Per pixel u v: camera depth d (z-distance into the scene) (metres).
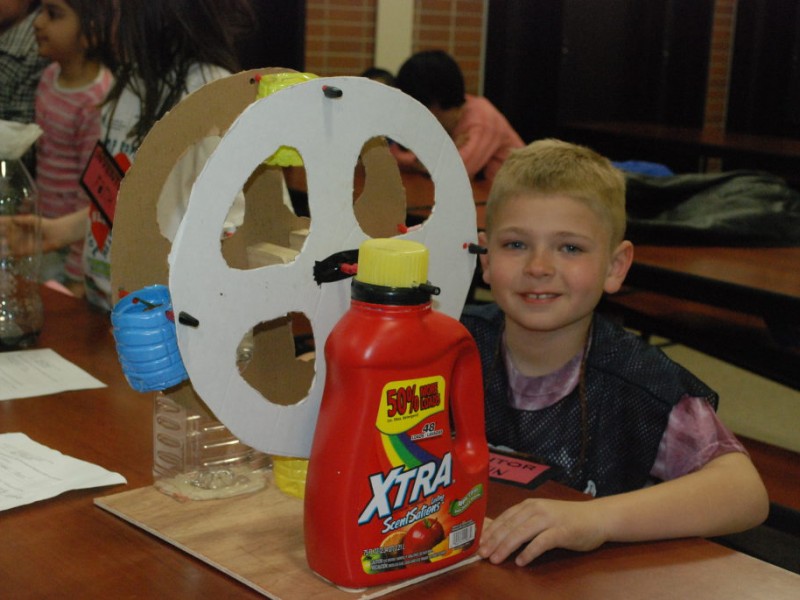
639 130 5.41
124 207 0.93
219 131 0.96
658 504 0.91
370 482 0.75
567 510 0.88
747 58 6.24
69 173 2.43
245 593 0.77
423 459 0.77
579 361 1.23
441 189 0.93
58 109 2.39
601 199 1.21
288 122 0.79
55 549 0.84
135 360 0.80
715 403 1.16
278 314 0.82
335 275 0.83
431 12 5.41
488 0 5.64
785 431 3.18
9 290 1.42
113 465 1.02
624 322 2.46
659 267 2.09
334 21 5.08
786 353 2.05
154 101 1.54
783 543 1.25
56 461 1.02
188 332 0.77
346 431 0.74
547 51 5.80
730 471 1.02
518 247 1.22
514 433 1.25
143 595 0.77
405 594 0.78
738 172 2.64
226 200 0.77
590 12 5.84
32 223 1.47
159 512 0.90
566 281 1.19
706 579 0.83
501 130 3.92
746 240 2.35
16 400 1.20
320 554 0.77
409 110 0.87
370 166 0.95
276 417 0.83
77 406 1.19
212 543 0.84
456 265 0.96
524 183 1.20
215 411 0.80
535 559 0.85
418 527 0.78
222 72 1.56
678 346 4.02
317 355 0.84
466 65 5.66
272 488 0.96
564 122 5.94
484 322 1.32
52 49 2.34
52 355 1.38
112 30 1.61
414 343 0.74
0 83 2.79
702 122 6.25
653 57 6.09
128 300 0.82
